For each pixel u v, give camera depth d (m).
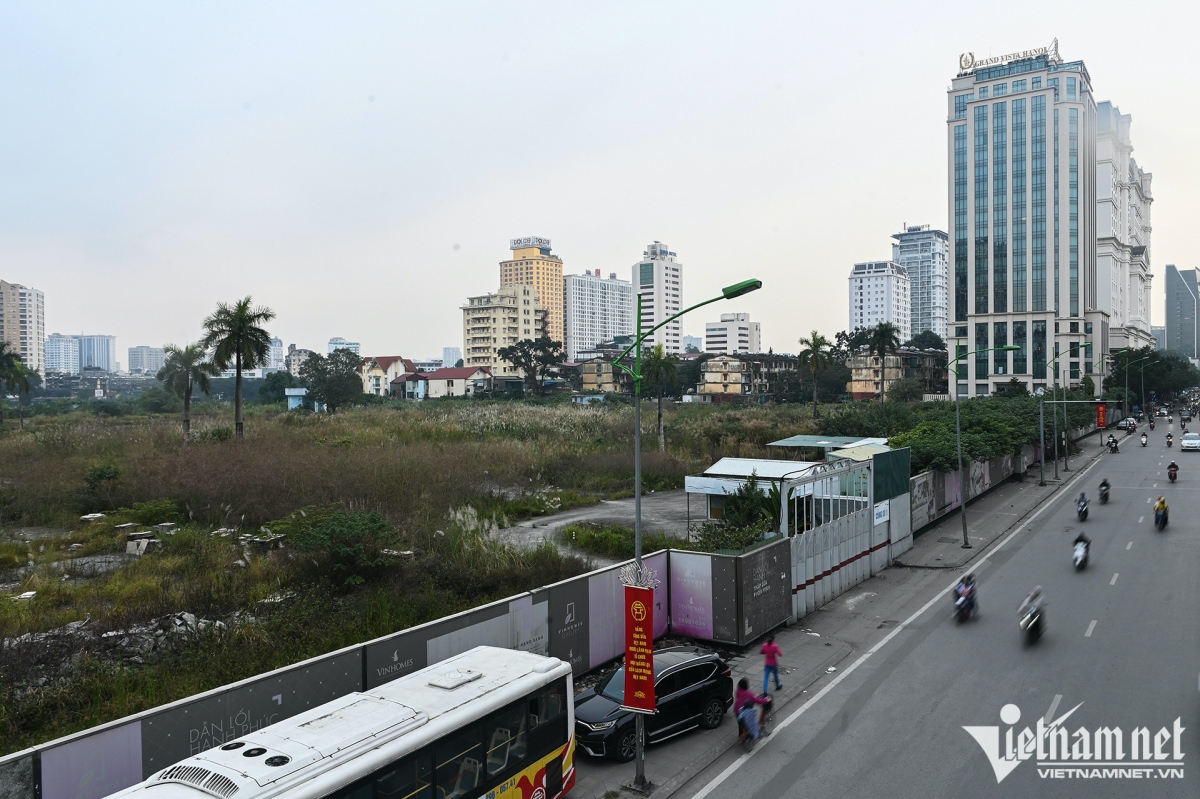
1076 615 21.22
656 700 14.10
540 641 15.92
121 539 26.02
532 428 55.88
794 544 21.62
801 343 76.38
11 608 18.61
